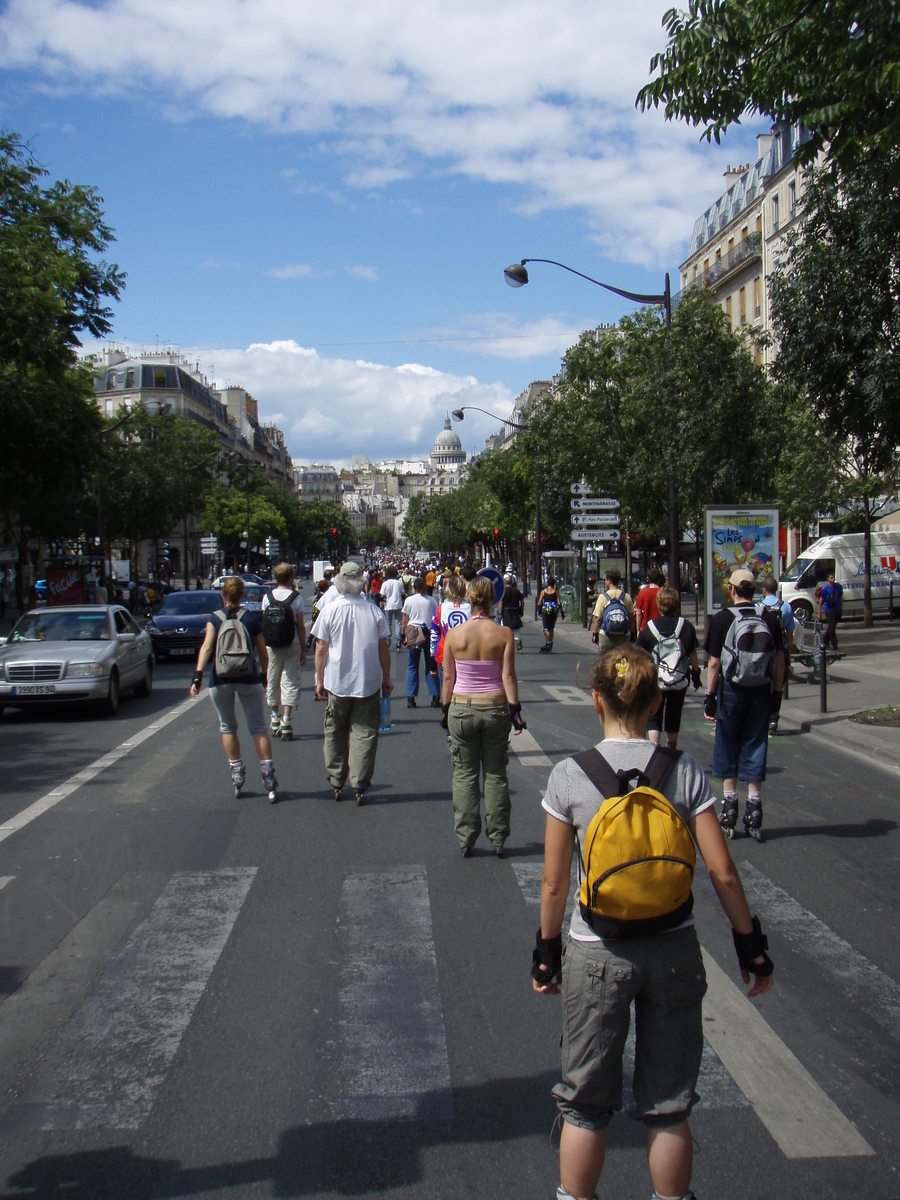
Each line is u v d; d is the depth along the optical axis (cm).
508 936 579
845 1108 394
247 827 825
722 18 934
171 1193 341
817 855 743
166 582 7012
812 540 4462
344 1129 379
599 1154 309
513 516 6222
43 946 568
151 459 5775
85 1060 435
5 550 4678
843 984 513
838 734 1245
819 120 902
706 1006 488
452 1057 436
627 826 301
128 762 1125
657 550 5203
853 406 1377
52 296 2144
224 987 511
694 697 1678
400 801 918
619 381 2905
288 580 1288
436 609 1551
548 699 1644
